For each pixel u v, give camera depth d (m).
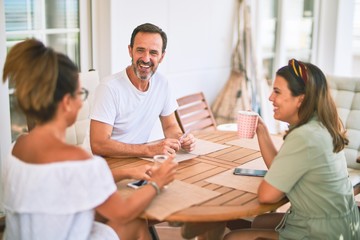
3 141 3.11
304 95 1.91
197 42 4.38
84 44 3.56
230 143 2.64
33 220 1.62
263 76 4.96
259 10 4.83
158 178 1.77
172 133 2.73
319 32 5.45
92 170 1.60
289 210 2.05
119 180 2.00
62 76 1.57
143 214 1.71
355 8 5.38
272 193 1.82
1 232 2.98
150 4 3.84
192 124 3.35
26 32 3.26
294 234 1.96
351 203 2.01
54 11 3.39
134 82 2.55
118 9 3.58
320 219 1.91
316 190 1.89
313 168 1.85
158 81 2.67
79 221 1.63
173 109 2.78
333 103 1.95
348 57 5.47
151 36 2.47
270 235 2.08
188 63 4.34
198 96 3.46
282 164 1.85
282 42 5.27
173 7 4.07
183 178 2.07
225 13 4.64
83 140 2.90
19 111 1.70
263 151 2.21
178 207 1.76
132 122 2.58
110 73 3.63
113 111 2.47
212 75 4.64
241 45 4.72
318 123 1.91
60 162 1.58
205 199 1.85
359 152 3.09
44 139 1.62
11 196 1.67
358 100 3.20
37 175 1.58
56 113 1.60
